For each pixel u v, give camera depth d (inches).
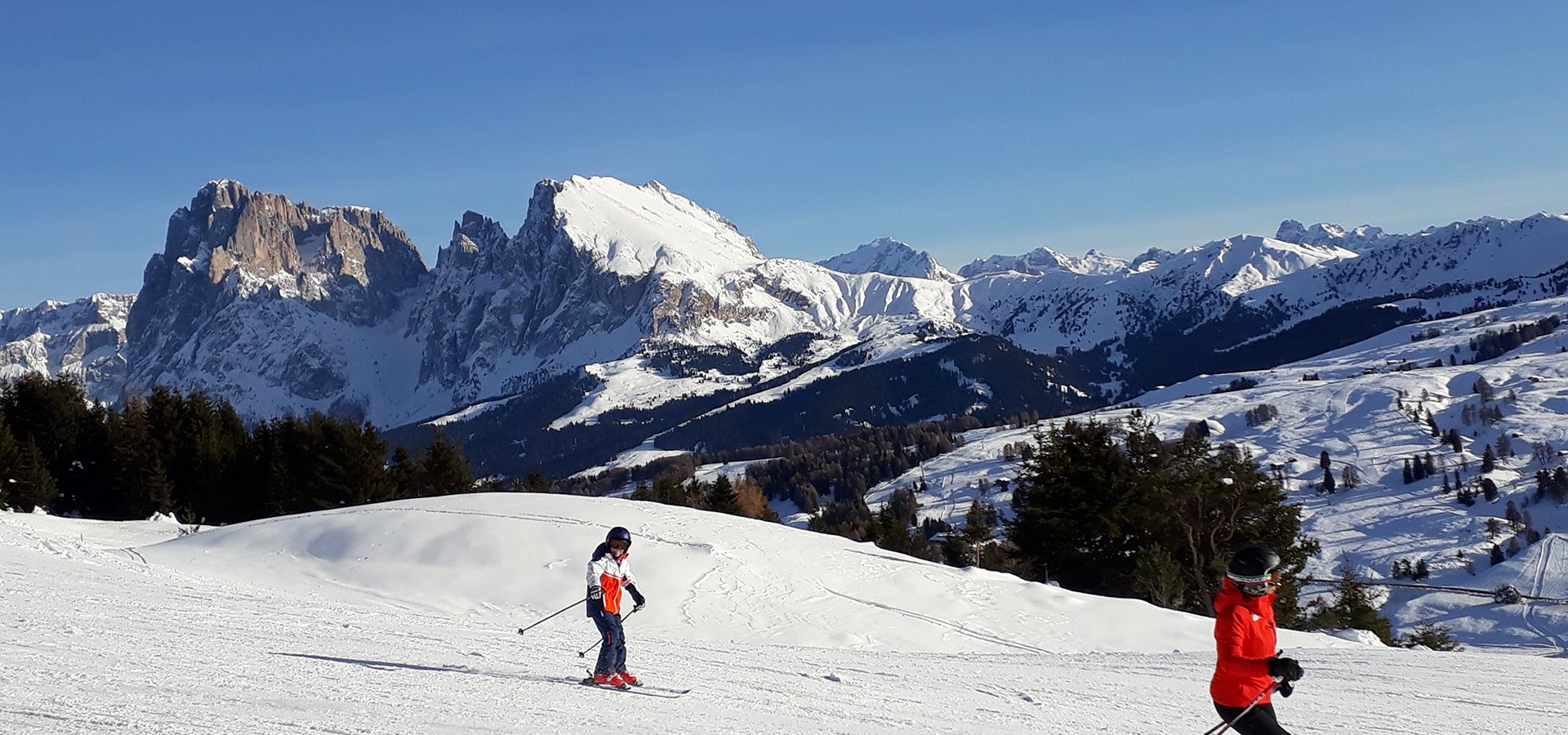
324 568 1229.7
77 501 2898.6
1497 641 4771.2
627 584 500.7
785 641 1071.0
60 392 2883.9
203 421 2952.8
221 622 619.2
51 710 327.9
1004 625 1218.0
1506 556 6382.9
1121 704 540.7
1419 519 7381.9
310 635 597.9
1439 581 6092.5
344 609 808.9
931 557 3208.7
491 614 1076.5
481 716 372.2
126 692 365.1
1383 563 6614.2
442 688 434.6
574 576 1201.4
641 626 1082.7
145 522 1909.4
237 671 432.5
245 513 2883.9
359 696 395.9
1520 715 524.7
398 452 3174.2
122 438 2817.4
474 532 1306.6
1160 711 519.8
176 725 317.1
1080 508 1972.2
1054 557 2048.5
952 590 1338.6
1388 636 1860.2
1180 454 1964.8
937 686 579.8
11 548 991.0
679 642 788.6
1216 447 2041.1
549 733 351.9
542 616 1083.9
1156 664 791.1
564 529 1331.2
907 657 781.9
